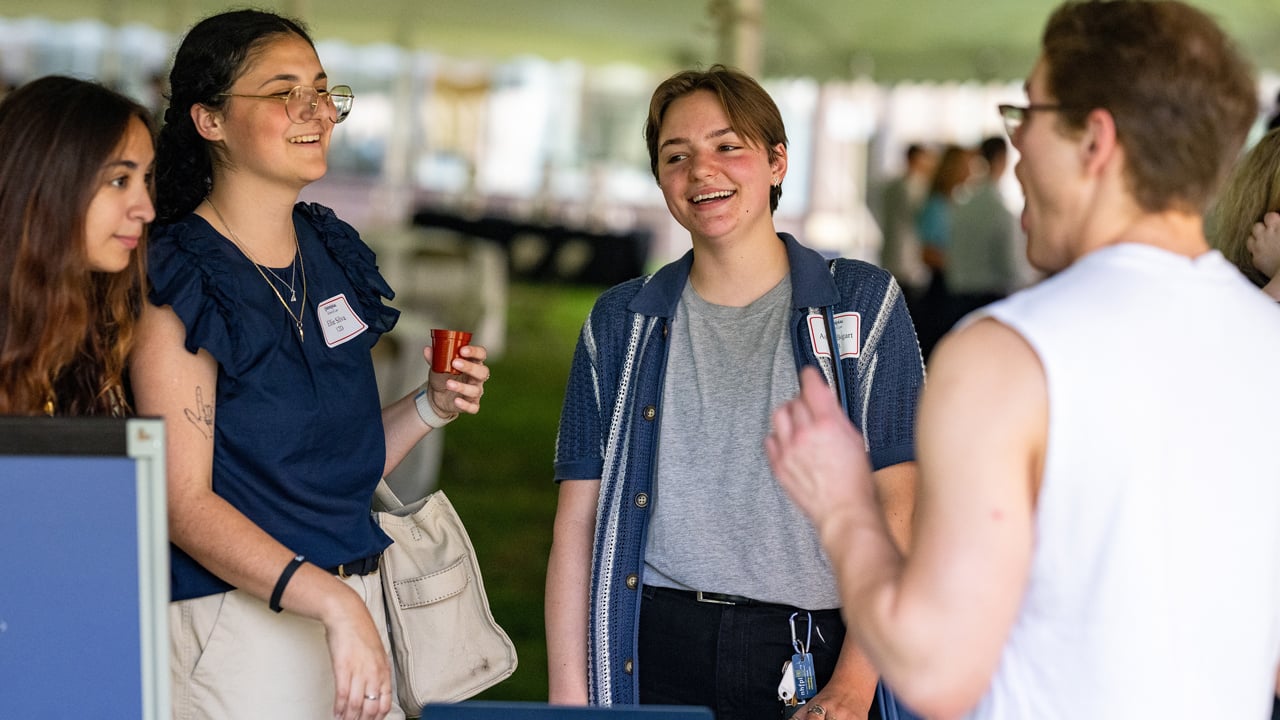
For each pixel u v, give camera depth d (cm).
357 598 193
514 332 1300
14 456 146
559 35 1410
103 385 191
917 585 128
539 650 440
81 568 148
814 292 221
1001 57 1287
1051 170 138
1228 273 139
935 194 768
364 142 2061
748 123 221
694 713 155
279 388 204
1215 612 134
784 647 218
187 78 206
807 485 142
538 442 794
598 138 2203
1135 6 135
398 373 517
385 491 238
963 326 135
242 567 192
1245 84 135
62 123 178
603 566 226
